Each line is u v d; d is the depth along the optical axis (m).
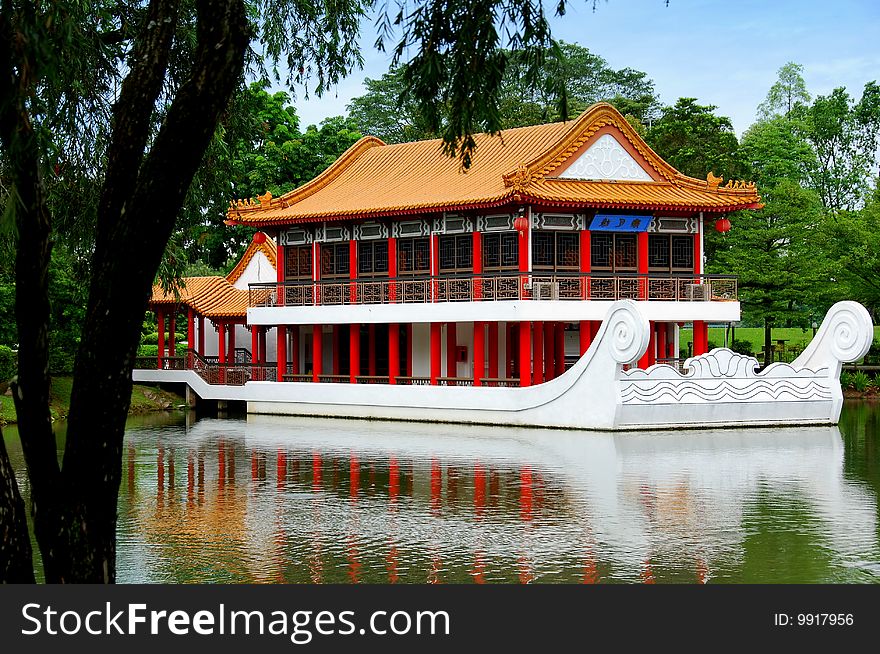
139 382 66.31
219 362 65.12
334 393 56.25
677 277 52.44
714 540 25.06
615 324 45.12
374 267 57.06
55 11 15.66
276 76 25.28
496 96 17.88
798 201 70.50
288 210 59.06
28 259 15.44
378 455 40.09
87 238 25.81
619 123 53.19
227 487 33.22
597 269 52.78
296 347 61.28
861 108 112.38
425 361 57.50
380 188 58.62
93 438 15.55
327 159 83.31
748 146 87.44
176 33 23.48
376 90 99.00
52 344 57.84
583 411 46.41
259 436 47.41
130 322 15.44
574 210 51.69
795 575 22.03
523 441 43.53
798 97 121.06
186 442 45.19
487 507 29.42
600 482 33.12
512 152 56.44
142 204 15.20
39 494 15.77
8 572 15.02
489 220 52.47
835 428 47.56
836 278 71.62
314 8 24.61
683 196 53.75
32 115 19.69
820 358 49.59
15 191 14.30
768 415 47.88
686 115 77.19
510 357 54.28
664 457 38.31
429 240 54.94
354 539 25.69
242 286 68.44
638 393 45.69
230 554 24.27
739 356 47.62
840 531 25.92
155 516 28.64
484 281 51.00
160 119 24.25
